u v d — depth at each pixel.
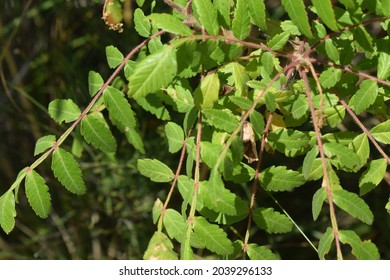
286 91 0.48
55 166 0.48
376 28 0.67
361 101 0.48
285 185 0.48
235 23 0.45
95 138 0.48
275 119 0.50
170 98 0.50
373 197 0.77
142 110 0.74
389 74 0.48
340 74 0.48
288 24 0.51
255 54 0.49
